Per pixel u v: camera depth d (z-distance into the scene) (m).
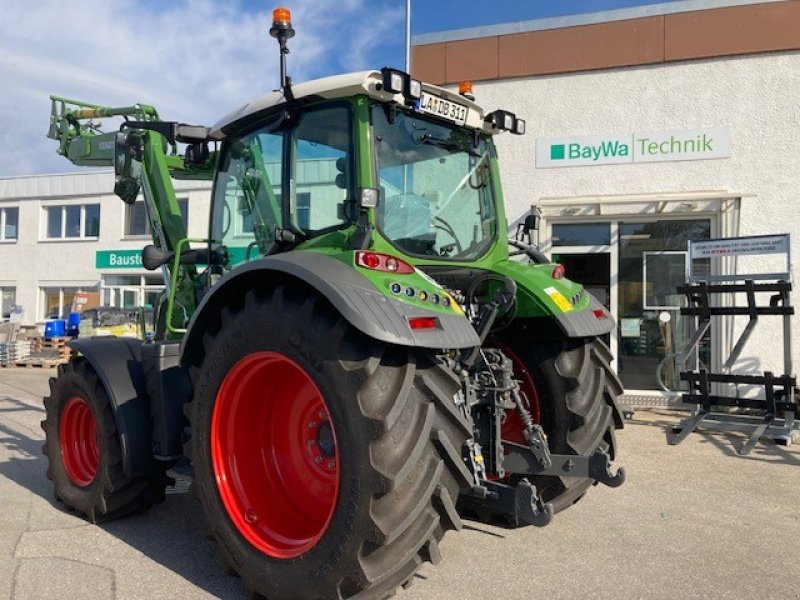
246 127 3.89
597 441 3.83
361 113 3.25
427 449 2.80
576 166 8.56
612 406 4.11
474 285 3.68
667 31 8.20
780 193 7.85
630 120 8.36
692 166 8.16
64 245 21.16
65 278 21.14
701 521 4.25
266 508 3.22
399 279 2.88
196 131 4.11
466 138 3.94
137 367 4.08
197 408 3.29
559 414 3.85
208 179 5.55
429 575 3.37
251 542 3.04
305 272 2.79
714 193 7.88
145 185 5.17
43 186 21.34
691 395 7.11
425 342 2.69
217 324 3.42
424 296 2.88
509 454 3.69
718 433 6.92
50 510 4.39
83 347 4.15
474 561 3.56
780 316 7.79
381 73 3.17
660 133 8.26
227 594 3.13
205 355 3.37
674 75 8.20
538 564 3.53
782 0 7.82
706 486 5.05
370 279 2.81
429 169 3.64
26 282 21.56
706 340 8.27
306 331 2.84
